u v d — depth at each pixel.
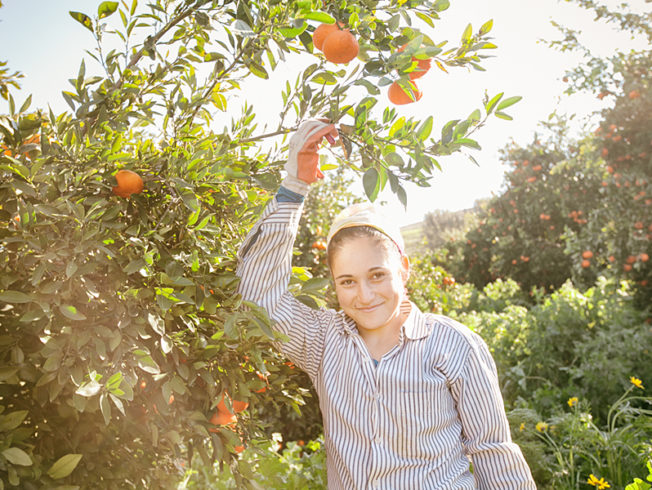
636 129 6.10
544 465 3.14
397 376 1.25
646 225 6.25
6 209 1.18
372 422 1.24
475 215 14.97
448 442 1.26
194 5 1.59
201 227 1.30
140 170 1.38
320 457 2.94
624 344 4.91
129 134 1.61
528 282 11.71
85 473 1.39
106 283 1.23
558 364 5.23
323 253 4.59
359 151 1.28
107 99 1.52
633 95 5.86
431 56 1.27
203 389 1.41
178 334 1.28
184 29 1.67
